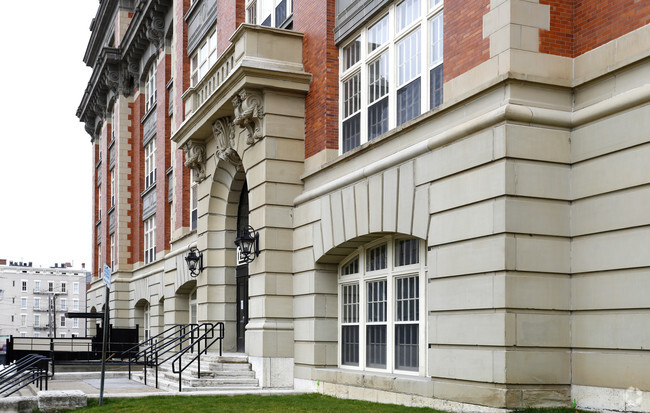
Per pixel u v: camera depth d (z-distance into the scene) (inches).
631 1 402.0
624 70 401.7
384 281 582.9
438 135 478.6
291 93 703.1
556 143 430.3
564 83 433.4
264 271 681.6
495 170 426.6
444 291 467.8
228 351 851.4
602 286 402.3
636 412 374.3
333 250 627.2
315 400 564.1
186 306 1109.7
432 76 530.3
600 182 409.1
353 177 584.7
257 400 566.9
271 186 689.0
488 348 422.6
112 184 1782.7
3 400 530.6
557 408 408.5
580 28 438.0
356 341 622.2
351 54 653.3
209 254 875.4
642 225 379.2
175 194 1163.3
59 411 538.6
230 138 792.3
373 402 536.7
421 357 520.4
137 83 1594.5
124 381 797.2
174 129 1172.5
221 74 796.6
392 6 588.4
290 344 678.5
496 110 427.5
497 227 421.4
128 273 1581.0
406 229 514.0
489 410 415.8
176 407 525.0
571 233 427.2
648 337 370.9
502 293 414.0
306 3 714.8
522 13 433.1
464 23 473.7
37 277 5275.6
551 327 418.6
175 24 1197.1
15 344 1056.2
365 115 620.1
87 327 2176.4
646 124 380.8
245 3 876.0
